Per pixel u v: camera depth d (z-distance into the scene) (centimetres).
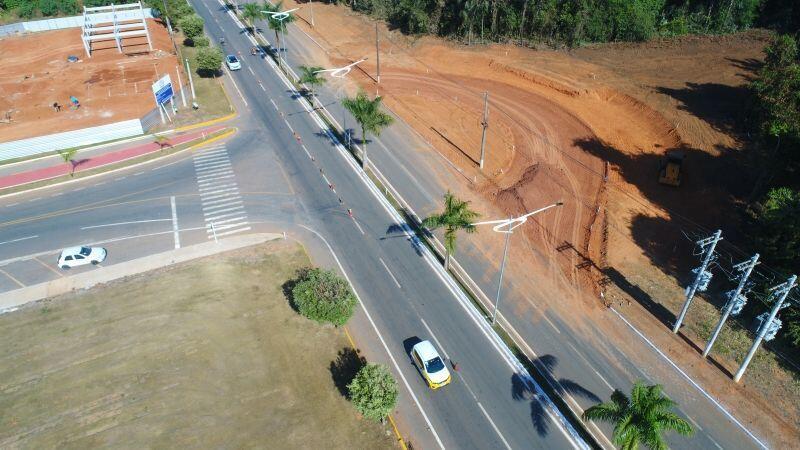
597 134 6550
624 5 8431
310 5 9988
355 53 8825
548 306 4378
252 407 3550
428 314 4319
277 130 6838
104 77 8150
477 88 7644
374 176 5953
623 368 3897
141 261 4800
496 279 4641
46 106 7412
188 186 5831
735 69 7625
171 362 3819
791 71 5756
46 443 3291
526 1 8419
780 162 5234
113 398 3562
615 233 5066
